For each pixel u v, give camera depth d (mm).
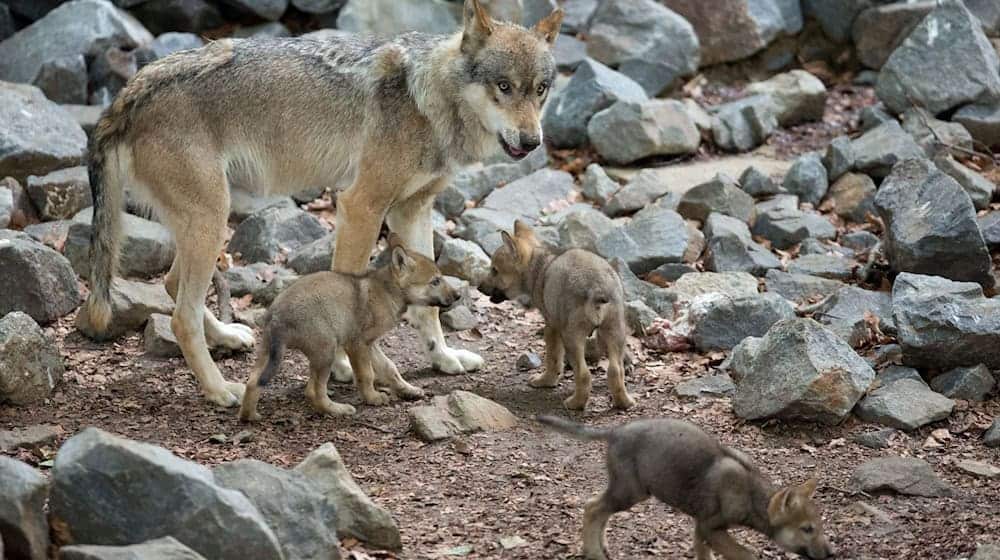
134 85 10938
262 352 10375
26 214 15008
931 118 17438
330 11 20141
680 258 14281
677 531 8672
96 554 6711
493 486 9383
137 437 10156
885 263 14008
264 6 19672
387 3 19375
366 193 11453
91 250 11047
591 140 17453
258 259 14492
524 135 11133
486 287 11500
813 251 14750
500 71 11086
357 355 10758
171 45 18516
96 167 11008
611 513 8008
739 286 13336
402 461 9836
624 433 7832
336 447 10062
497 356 12430
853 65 20812
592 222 14570
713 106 19328
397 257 10625
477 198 16406
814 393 10344
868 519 8891
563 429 8008
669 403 11102
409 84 11297
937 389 11117
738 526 8133
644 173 16344
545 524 8719
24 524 7148
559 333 11086
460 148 11609
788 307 12266
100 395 11055
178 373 11641
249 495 7801
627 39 19344
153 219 15008
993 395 11008
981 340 10961
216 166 11047
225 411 10789
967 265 12961
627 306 12695
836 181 16453
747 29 20141
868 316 12258
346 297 10461
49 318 12516
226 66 11180
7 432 9930
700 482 7457
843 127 18938
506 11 19422
